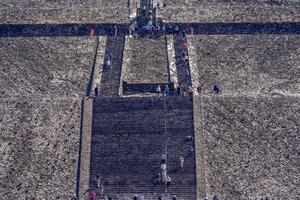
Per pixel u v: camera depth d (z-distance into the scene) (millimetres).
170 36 124375
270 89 112562
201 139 103812
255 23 126000
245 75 115562
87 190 97688
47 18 127688
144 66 117000
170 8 130750
